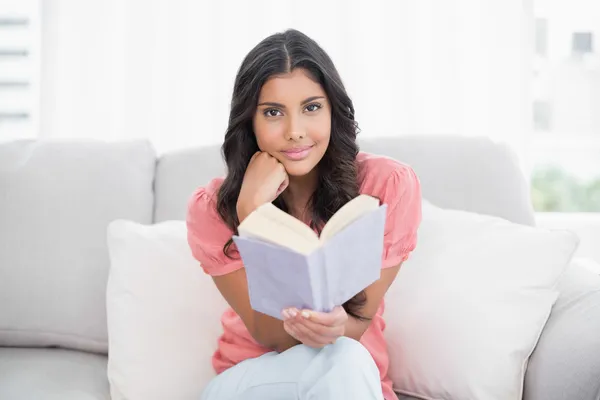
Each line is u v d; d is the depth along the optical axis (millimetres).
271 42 1301
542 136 2549
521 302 1348
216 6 2258
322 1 2246
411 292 1449
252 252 1003
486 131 2242
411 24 2238
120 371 1456
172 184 1812
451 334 1360
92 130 2275
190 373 1458
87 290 1672
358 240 1008
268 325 1288
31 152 1788
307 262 956
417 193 1375
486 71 2232
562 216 2219
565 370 1206
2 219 1702
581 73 2502
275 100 1267
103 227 1718
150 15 2262
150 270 1539
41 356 1642
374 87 2264
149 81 2275
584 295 1336
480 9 2223
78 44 2254
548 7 2459
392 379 1440
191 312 1512
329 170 1382
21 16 2432
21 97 2447
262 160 1317
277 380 1200
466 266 1423
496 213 1692
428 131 2260
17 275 1671
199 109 2289
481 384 1306
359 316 1296
